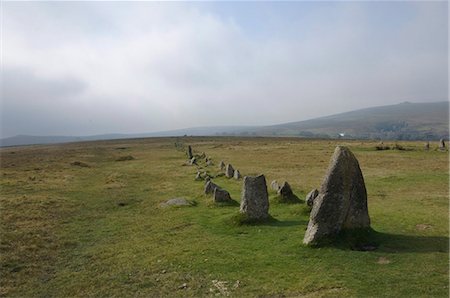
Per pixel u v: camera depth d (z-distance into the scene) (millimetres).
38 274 14383
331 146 76938
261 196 20328
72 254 16594
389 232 17812
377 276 12805
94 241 18469
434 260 14078
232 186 32875
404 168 40219
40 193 31609
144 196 30406
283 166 46781
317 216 16281
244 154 67188
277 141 121312
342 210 16281
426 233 17547
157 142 135625
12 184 36000
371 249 15836
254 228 19188
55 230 20281
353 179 16719
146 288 12812
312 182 34000
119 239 18656
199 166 50656
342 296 11477
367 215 16969
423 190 28438
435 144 72500
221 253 15758
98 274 14203
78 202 27891
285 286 12406
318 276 12992
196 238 18078
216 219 21375
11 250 16797
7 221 21578
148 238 18531
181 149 89812
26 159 69750
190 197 28641
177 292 12398
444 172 36156
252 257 15148
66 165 55781
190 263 14781
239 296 11898
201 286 12742
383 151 59688
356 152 60000
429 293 11469
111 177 41750
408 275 12805
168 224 21000
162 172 46250
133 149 98812
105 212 24875
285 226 19344
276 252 15586
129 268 14648
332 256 14742
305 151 67375
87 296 12430
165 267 14523
